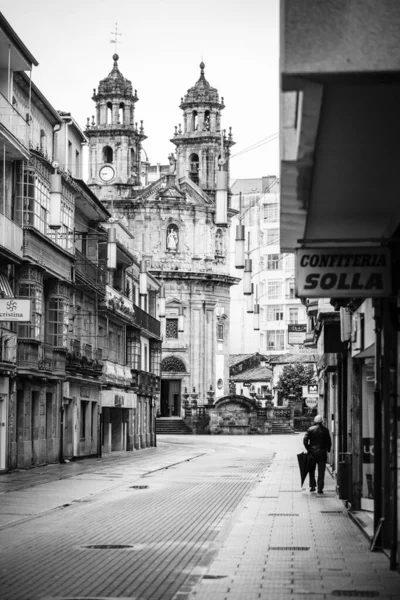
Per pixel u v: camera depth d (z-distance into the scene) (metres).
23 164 45.41
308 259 16.52
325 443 31.77
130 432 73.50
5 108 42.62
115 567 16.78
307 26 9.16
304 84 9.34
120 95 119.31
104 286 62.19
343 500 27.03
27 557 17.94
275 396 136.12
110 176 119.38
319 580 15.35
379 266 16.45
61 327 50.69
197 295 120.19
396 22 9.15
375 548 18.44
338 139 11.01
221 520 24.20
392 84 9.41
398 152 11.48
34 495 31.42
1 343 41.69
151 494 32.31
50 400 50.66
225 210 27.34
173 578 15.64
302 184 12.05
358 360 24.77
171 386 119.88
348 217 15.19
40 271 46.94
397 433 16.47
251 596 14.03
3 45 42.59
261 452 68.06
